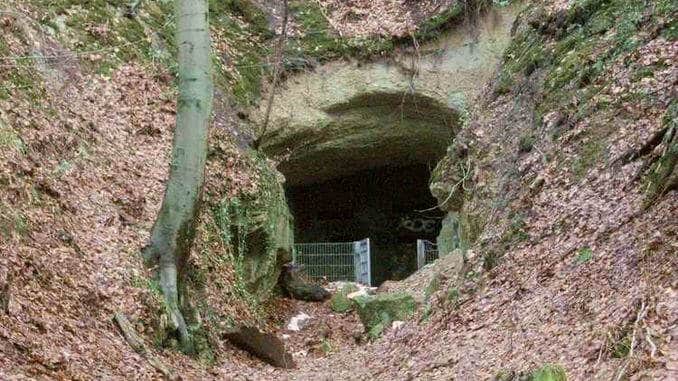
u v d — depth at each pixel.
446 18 23.50
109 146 15.24
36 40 16.19
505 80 17.77
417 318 13.96
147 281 11.86
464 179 16.28
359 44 23.64
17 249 9.95
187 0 11.92
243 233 17.28
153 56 19.27
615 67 14.31
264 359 13.83
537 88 16.12
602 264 9.65
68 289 10.30
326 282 24.22
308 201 31.08
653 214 9.69
